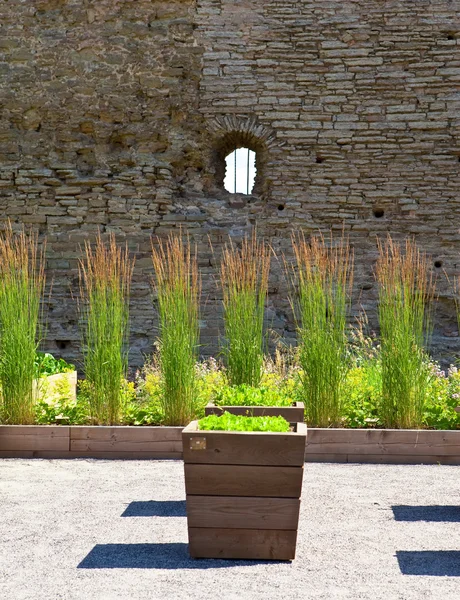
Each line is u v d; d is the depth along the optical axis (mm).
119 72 10578
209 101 10516
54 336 10242
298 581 2707
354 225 10367
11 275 5598
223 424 3100
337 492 4180
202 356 10094
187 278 5676
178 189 10688
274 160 10438
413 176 10352
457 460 5188
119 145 10719
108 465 4969
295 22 10508
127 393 5957
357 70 10438
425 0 10422
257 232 10414
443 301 10242
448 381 6742
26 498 3969
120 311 5723
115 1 10594
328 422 5508
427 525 3484
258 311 5965
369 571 2824
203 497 2982
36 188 10492
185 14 10578
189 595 2551
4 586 2637
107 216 10453
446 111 10336
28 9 10664
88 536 3266
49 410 5617
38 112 10586
